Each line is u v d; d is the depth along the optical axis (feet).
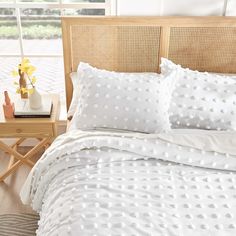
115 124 6.20
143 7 7.82
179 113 6.57
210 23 7.63
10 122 7.32
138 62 8.07
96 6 8.38
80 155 5.55
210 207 4.71
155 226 4.29
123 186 5.01
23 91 7.66
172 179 5.26
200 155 5.60
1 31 17.28
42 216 5.18
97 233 4.15
